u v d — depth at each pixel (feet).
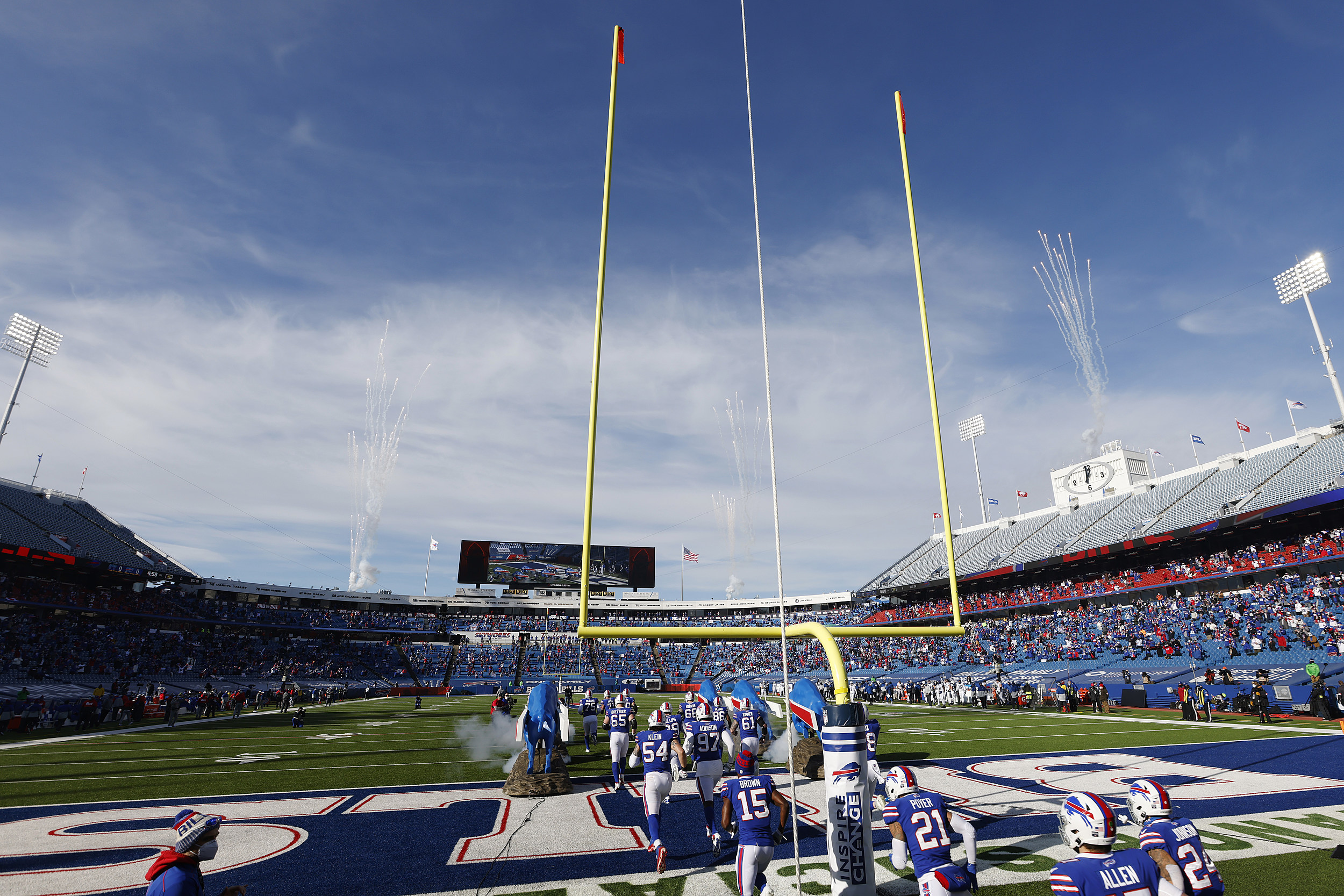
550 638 210.18
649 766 22.80
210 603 170.71
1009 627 149.18
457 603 222.48
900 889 18.99
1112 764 39.68
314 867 21.27
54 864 21.56
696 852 22.93
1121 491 173.88
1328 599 100.99
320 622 186.80
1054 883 11.30
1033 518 193.47
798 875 14.64
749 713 35.65
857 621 205.36
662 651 209.87
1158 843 11.38
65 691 101.76
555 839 24.58
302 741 59.41
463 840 24.47
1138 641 114.73
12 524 138.00
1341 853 20.66
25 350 134.82
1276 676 82.69
